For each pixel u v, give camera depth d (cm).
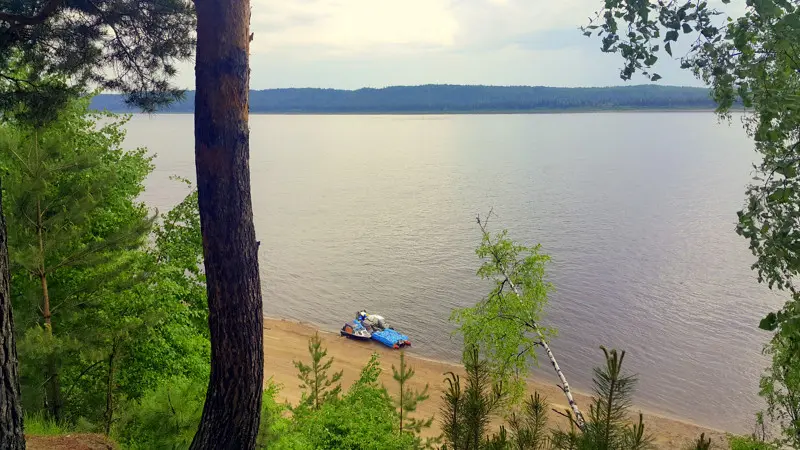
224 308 546
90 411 1088
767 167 557
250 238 550
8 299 416
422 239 6134
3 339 412
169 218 1645
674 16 463
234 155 528
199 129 525
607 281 4475
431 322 3819
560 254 5247
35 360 952
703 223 6606
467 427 657
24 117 885
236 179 533
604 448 571
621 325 3606
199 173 532
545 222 6762
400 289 4491
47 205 1010
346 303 4225
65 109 970
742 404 2725
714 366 3075
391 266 5106
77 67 832
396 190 9869
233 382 557
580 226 6506
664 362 3125
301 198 9156
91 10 791
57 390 1016
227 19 506
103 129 1603
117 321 1119
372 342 3497
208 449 562
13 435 421
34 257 962
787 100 502
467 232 6381
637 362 3123
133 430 931
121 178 1535
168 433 820
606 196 8650
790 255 536
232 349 551
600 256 5188
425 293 4384
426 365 3183
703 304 3966
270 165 14450
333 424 1339
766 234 538
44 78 907
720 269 4772
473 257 5325
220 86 513
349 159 16025
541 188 9606
